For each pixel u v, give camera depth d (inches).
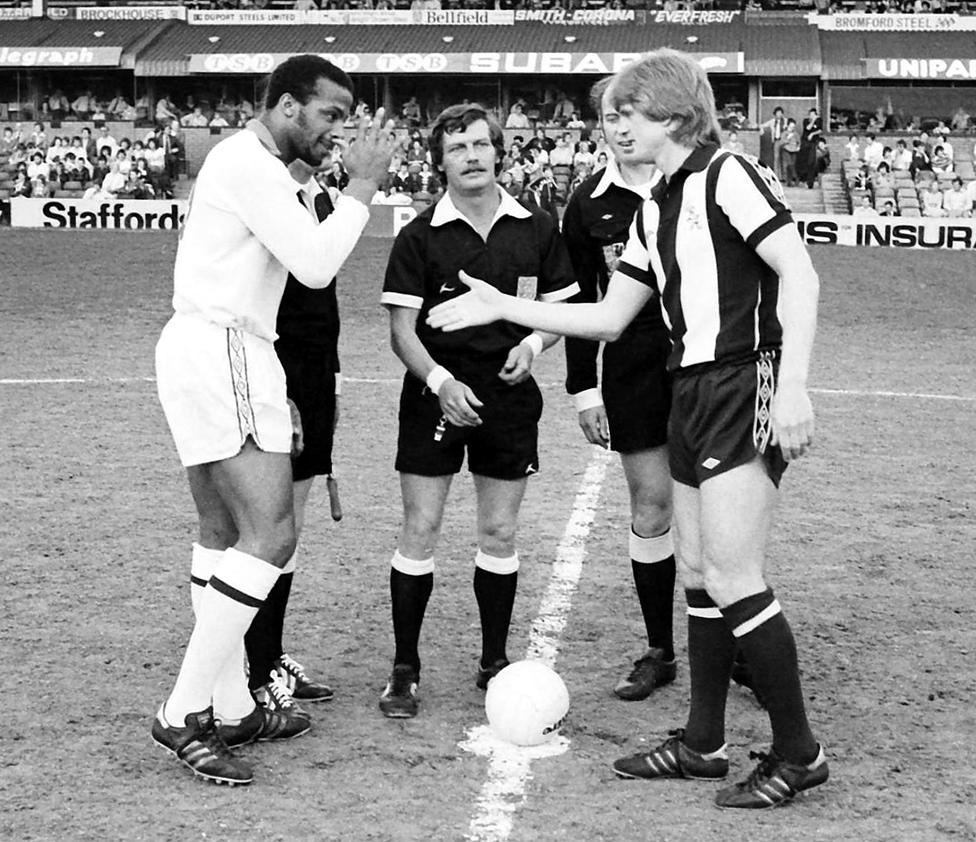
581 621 234.1
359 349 575.5
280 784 166.1
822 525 302.5
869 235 1096.2
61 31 1592.0
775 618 158.1
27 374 497.4
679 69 160.4
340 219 166.7
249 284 166.7
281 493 167.8
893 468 364.2
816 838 151.9
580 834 152.3
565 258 201.9
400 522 299.7
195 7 1664.6
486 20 1608.0
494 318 174.7
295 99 168.7
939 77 1469.0
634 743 181.2
